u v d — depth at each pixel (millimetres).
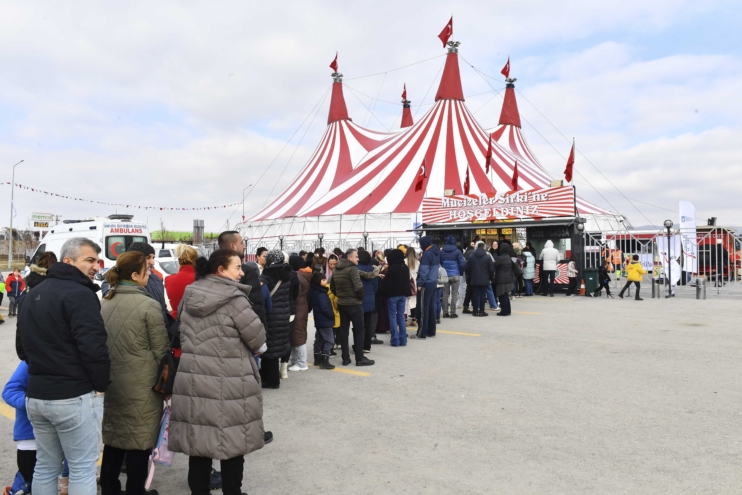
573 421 4848
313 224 28453
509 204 17031
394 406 5449
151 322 3340
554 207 16203
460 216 17984
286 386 6348
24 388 3396
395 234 25969
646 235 22656
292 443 4520
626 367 6750
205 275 3494
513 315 11719
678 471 3762
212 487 3805
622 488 3531
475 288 11641
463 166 27859
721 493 3428
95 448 3086
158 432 3436
